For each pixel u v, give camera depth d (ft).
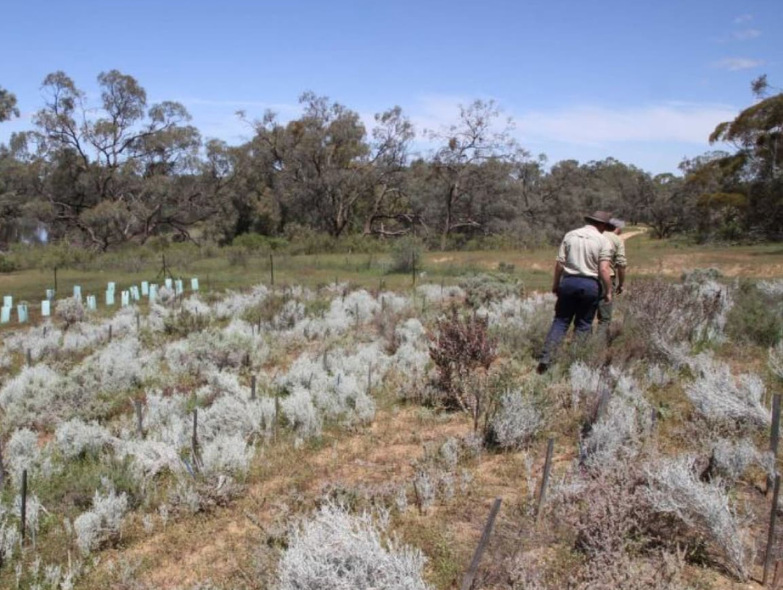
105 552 16.11
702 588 12.98
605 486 14.99
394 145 197.98
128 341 38.47
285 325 44.98
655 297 30.63
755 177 160.97
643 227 387.75
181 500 17.88
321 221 209.26
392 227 225.15
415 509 16.74
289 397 24.79
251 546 15.53
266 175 211.82
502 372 24.13
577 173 271.28
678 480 14.55
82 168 201.36
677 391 24.06
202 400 27.02
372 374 28.66
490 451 20.21
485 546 13.99
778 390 23.72
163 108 202.49
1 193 202.18
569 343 28.35
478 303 50.03
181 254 130.52
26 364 34.53
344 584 11.85
